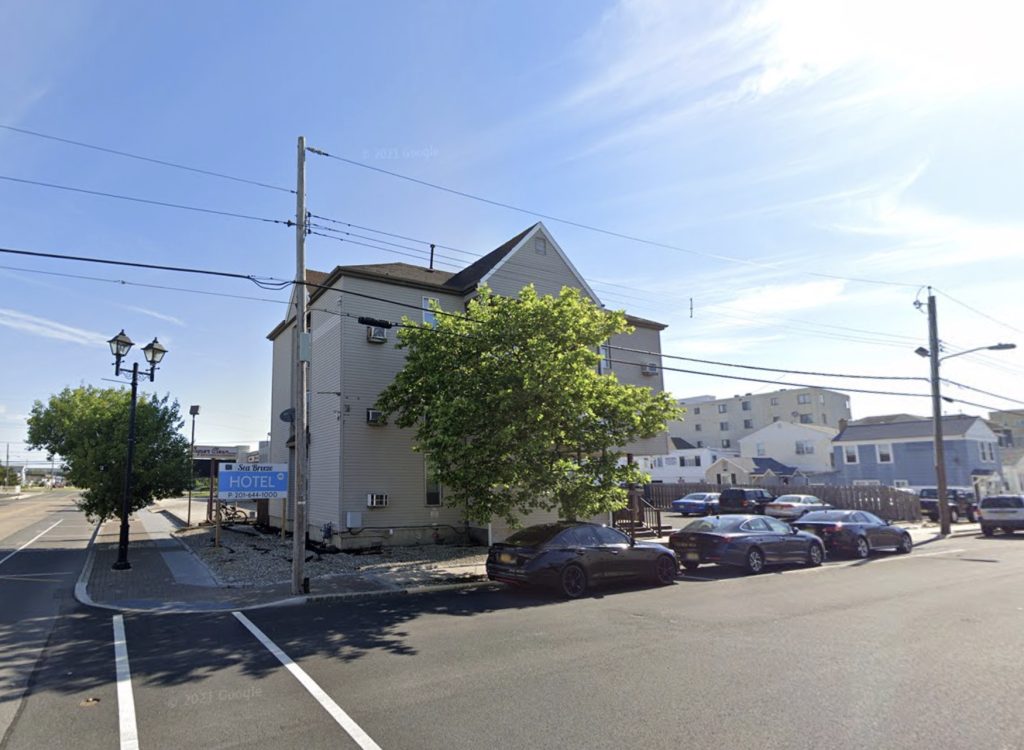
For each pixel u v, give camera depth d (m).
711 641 8.16
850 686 6.23
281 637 8.66
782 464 59.88
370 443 19.12
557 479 14.57
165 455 23.03
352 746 4.93
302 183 13.17
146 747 5.01
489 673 6.82
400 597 12.12
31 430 24.45
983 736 4.98
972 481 43.69
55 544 22.80
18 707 5.97
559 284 22.89
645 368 26.22
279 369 26.56
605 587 13.24
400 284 20.41
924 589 12.25
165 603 11.18
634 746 4.85
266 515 25.86
